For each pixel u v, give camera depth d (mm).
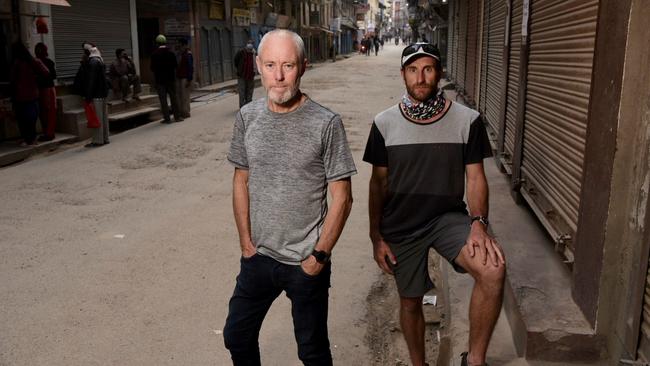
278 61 2422
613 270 2895
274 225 2561
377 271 5031
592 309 3021
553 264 3820
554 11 4148
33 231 5906
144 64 20828
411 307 2994
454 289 4125
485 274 2469
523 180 5031
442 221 2746
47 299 4383
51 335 3869
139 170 8609
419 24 49906
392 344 3938
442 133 2676
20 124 9977
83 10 12734
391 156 2742
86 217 6371
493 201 5281
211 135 11570
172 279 4746
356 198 7129
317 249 2520
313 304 2635
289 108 2537
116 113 13180
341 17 64438
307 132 2506
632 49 2652
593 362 3027
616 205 2826
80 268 4961
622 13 2705
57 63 11922
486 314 2508
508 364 3082
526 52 4941
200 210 6621
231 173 8391
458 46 16312
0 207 6746
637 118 2691
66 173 8430
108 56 13859
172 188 7582
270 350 3752
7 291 4516
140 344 3766
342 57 54594
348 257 5328
